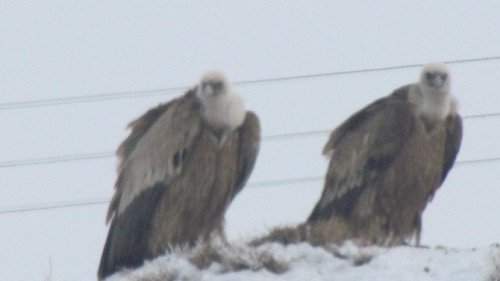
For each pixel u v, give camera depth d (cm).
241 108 1931
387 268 1645
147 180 1939
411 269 1641
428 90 2012
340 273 1644
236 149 1950
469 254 1681
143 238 1947
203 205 1942
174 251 1858
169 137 1931
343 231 1830
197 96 1936
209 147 1925
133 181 1953
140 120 2011
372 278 1612
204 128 1925
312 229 1786
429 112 2016
